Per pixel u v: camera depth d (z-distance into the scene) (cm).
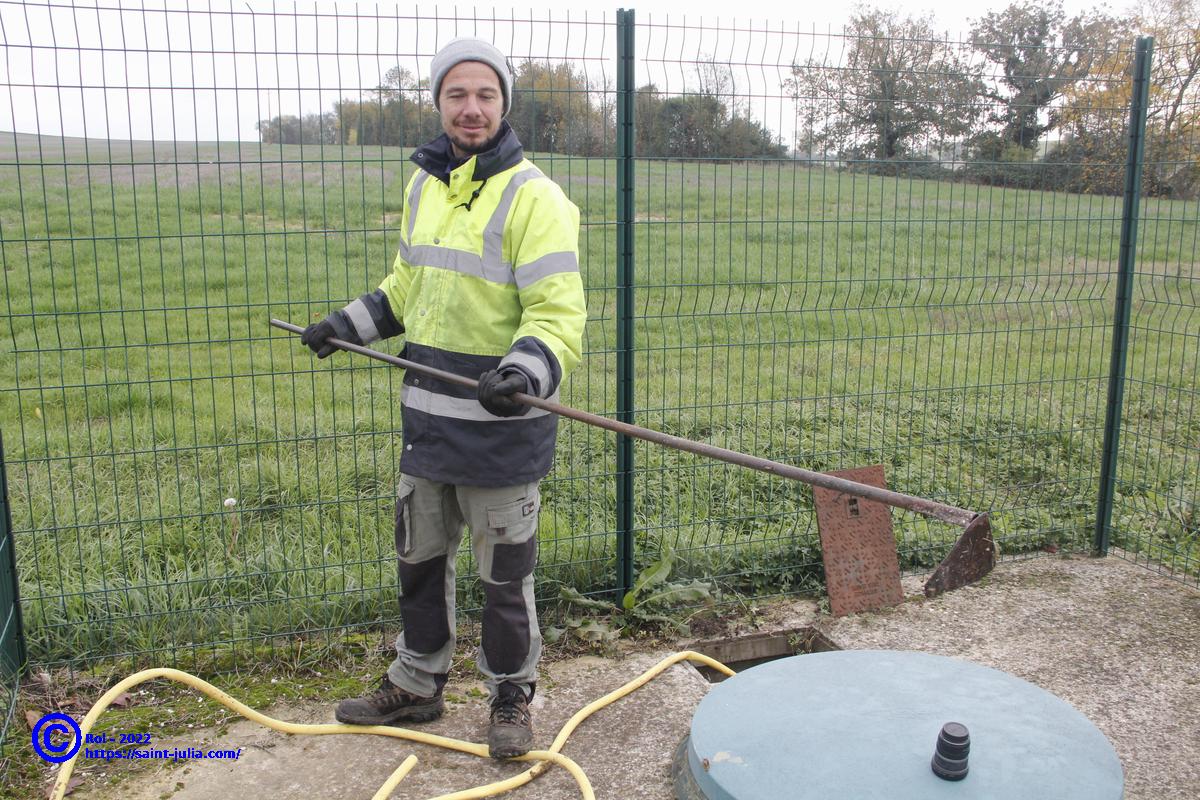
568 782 280
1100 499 450
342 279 700
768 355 716
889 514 406
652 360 681
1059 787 225
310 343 294
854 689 277
